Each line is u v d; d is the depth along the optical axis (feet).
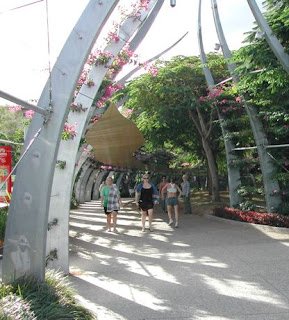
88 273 21.06
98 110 36.09
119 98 56.49
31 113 27.30
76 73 14.78
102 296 16.84
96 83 23.86
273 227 34.81
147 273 20.74
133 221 45.01
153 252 26.58
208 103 51.11
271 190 40.01
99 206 72.02
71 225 41.75
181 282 18.83
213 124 60.03
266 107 40.37
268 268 21.01
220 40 42.93
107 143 41.57
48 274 15.43
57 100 14.66
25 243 14.42
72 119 22.80
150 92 54.80
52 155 14.46
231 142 46.62
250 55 31.68
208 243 29.45
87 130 35.27
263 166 40.47
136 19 26.13
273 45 28.81
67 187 21.65
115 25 25.91
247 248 26.89
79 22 15.08
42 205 14.39
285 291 17.01
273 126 40.24
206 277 19.58
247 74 33.91
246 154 48.39
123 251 27.14
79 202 79.87
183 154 95.09
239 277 19.42
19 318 10.55
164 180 55.47
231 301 15.88
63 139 21.67
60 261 20.93
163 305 15.60
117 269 21.85
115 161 59.57
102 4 15.12
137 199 37.17
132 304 15.78
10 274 14.46
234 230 35.73
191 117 61.72
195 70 53.67
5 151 29.73
